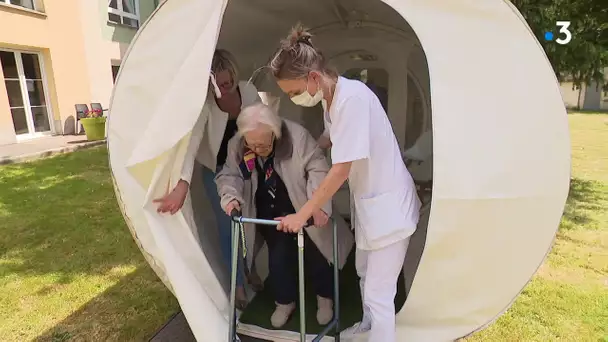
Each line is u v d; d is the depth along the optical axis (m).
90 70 13.24
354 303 3.22
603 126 14.93
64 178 7.66
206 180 3.04
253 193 2.84
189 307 2.35
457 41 2.08
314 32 4.06
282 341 2.77
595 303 3.52
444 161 2.03
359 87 2.09
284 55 2.06
